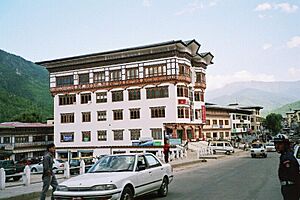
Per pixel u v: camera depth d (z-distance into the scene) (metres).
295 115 131.38
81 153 65.38
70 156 66.06
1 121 108.06
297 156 13.45
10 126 64.31
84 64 65.69
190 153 50.53
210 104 90.12
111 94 63.50
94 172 11.08
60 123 67.75
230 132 89.38
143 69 61.00
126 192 10.18
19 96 141.25
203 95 67.50
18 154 65.38
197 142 61.94
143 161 11.97
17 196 13.62
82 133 65.62
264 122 122.62
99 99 64.56
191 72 64.62
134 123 61.22
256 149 41.41
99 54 63.22
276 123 120.94
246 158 40.56
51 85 69.06
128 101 61.97
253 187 15.04
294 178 6.95
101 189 9.55
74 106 66.75
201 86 66.56
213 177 19.73
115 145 62.44
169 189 14.83
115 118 62.94
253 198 12.10
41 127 71.00
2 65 169.12
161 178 12.58
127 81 61.97
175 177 20.41
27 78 172.75
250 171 23.03
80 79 66.62
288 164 6.98
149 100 60.22
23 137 67.31
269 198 12.08
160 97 59.44
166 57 59.31
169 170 13.53
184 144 55.78
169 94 58.75
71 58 65.69
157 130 59.28
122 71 62.69
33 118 95.19
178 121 58.34
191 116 62.16
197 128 64.75
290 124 134.38
